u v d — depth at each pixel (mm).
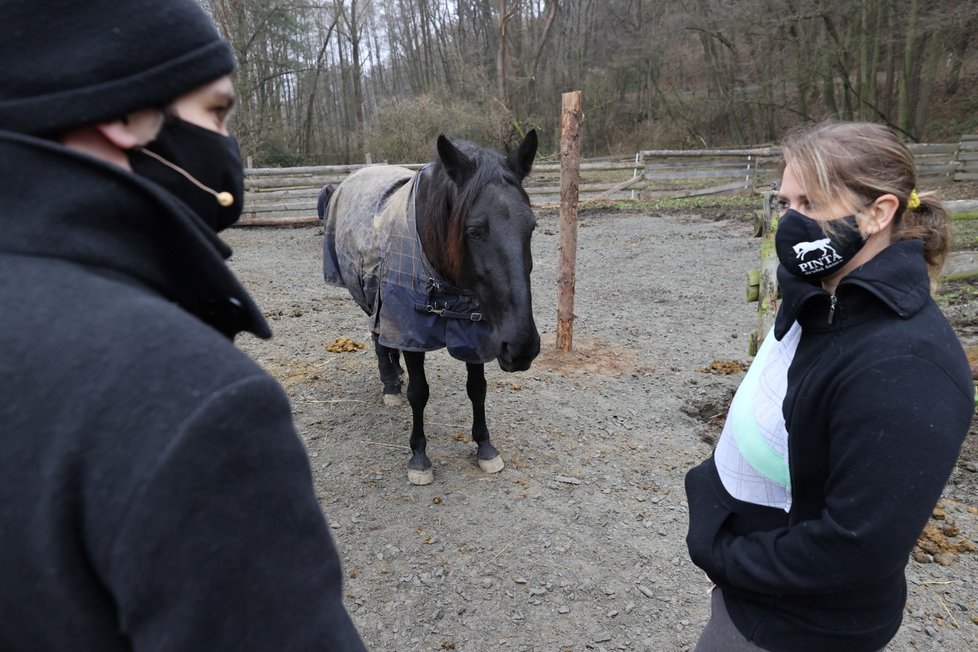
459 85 27938
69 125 669
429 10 32094
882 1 18500
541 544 2939
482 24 31781
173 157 773
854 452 1076
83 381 591
